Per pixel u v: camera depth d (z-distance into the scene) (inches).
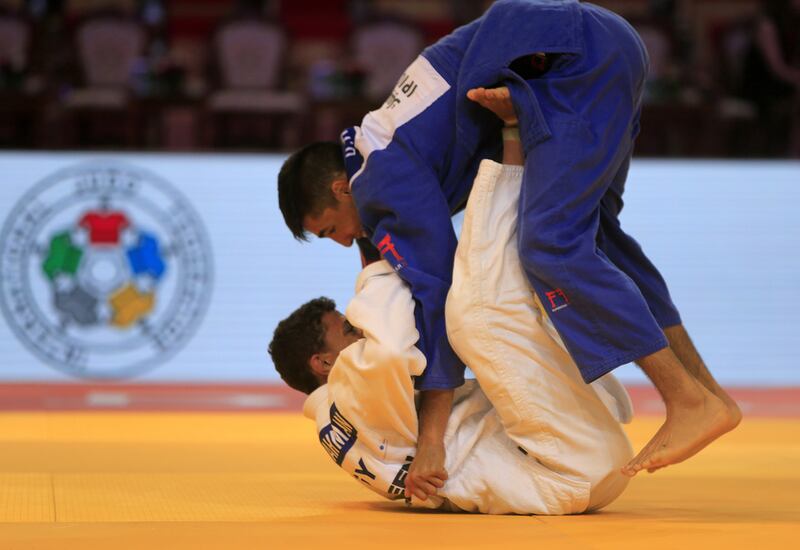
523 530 215.5
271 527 216.5
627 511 249.6
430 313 243.1
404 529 215.9
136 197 626.5
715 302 664.4
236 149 917.8
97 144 932.0
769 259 675.4
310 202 262.7
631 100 246.4
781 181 691.4
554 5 249.3
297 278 645.3
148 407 514.0
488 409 251.8
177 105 908.0
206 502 255.1
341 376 242.8
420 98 256.5
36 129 906.1
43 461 331.6
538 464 242.8
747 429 447.2
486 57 248.7
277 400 548.1
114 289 616.4
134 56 992.2
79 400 538.6
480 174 242.7
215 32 979.9
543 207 234.7
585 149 237.1
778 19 958.4
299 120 913.5
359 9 1135.0
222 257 636.7
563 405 240.2
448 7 1189.7
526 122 240.1
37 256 611.2
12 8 1008.2
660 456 230.1
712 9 1189.7
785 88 946.1
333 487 283.6
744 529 217.5
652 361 231.9
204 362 622.8
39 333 608.7
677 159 691.4
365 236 269.9
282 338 264.5
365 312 240.4
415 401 252.2
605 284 231.9
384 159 250.5
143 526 217.2
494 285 239.0
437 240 247.6
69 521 227.6
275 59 979.3
